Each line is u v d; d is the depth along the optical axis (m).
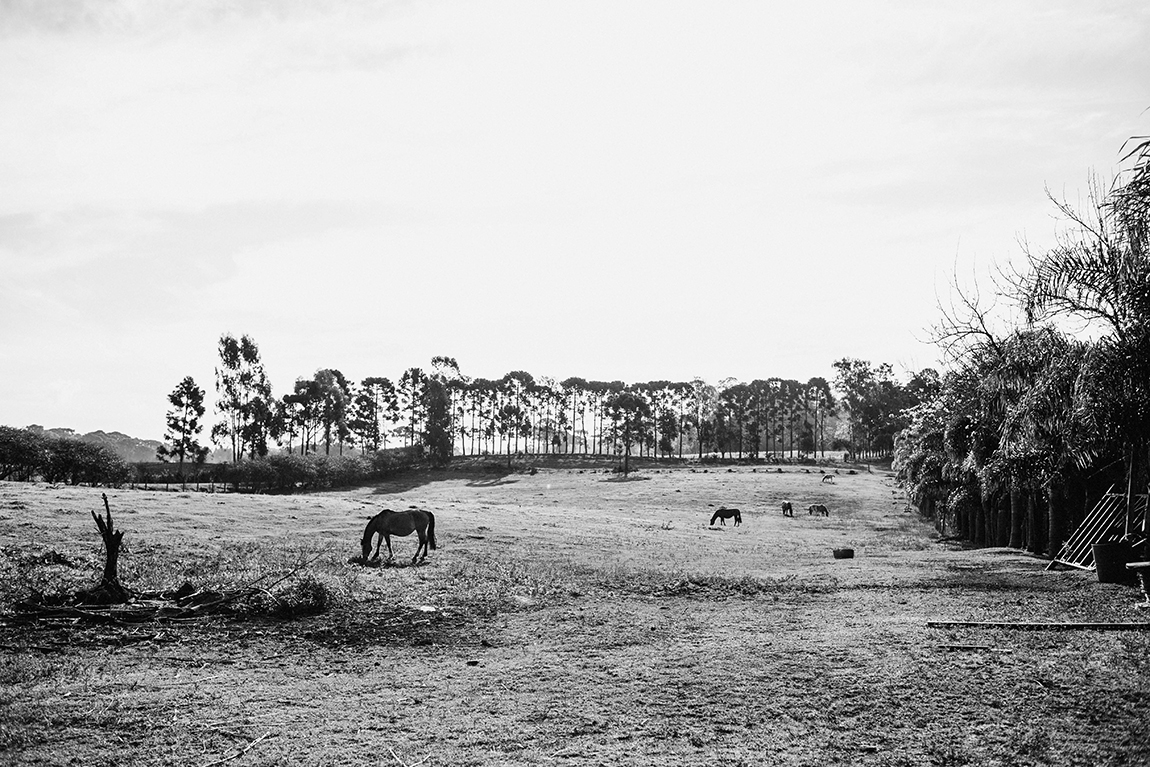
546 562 25.83
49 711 8.53
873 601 17.77
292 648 12.57
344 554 25.53
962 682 9.80
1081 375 15.53
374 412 163.50
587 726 8.35
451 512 45.53
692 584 21.03
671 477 108.88
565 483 108.06
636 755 7.50
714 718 8.65
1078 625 13.09
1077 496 26.61
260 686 9.98
